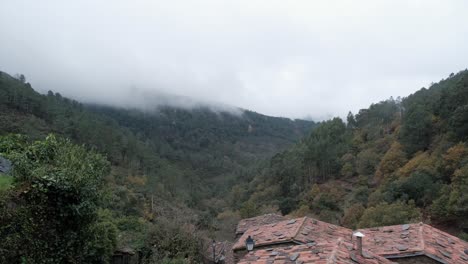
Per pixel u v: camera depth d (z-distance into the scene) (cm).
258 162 10381
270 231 1683
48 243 1023
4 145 1259
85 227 1155
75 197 1104
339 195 5125
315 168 6500
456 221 3266
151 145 10812
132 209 3503
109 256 1584
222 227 3356
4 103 6172
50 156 1203
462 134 4253
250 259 1098
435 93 6456
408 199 3716
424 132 5041
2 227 927
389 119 7462
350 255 926
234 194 7206
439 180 3806
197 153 12319
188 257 2070
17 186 1000
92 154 1317
